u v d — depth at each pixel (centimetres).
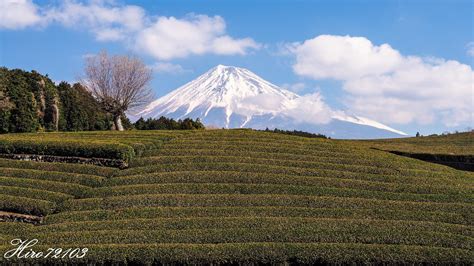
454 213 2747
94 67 6372
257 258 2230
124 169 3384
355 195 3044
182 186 3073
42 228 2558
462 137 5547
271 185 3105
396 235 2431
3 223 2667
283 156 3672
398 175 3428
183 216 2700
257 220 2581
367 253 2244
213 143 3925
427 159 4131
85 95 7025
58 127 6488
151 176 3219
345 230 2481
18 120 5881
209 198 2911
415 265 2206
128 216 2694
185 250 2244
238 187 3078
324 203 2886
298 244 2300
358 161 3662
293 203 2889
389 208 2844
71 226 2558
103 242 2367
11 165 3425
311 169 3412
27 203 2844
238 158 3562
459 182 3381
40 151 3572
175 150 3731
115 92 6353
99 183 3153
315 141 4184
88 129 7056
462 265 2195
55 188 3066
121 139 3966
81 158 3506
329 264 2220
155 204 2856
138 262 2211
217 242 2378
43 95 6341
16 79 6012
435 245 2370
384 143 5075
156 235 2411
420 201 2978
